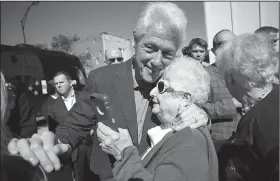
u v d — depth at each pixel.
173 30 1.09
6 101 0.62
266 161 0.92
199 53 2.49
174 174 0.83
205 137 0.96
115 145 0.98
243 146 1.00
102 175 1.35
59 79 2.45
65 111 2.46
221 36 1.96
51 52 2.71
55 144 0.76
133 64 1.33
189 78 0.99
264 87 1.06
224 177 1.09
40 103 2.47
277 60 1.05
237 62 1.06
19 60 2.16
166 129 1.01
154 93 1.03
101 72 1.39
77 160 1.29
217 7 3.09
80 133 1.26
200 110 1.03
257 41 1.06
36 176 0.60
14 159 0.57
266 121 0.92
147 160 0.96
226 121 1.91
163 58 1.14
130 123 1.25
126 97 1.28
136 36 1.16
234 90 1.15
